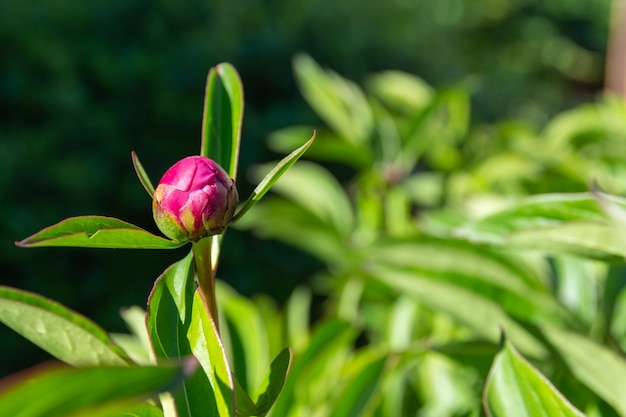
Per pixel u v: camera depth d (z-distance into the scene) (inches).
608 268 27.9
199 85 90.1
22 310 19.3
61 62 84.7
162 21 92.3
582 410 25.6
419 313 36.6
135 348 27.7
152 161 87.3
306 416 29.2
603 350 24.8
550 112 145.8
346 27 107.6
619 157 37.6
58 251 80.9
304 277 89.9
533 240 23.5
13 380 14.7
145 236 19.1
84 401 15.0
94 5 89.8
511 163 42.1
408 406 37.2
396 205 40.7
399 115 46.9
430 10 146.3
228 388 18.4
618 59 72.2
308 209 42.0
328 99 41.0
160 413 19.5
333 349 30.0
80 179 80.6
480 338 26.1
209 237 19.7
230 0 99.2
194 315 19.1
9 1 86.7
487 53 213.8
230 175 21.0
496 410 21.3
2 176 77.1
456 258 27.5
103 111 85.5
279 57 96.3
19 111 83.5
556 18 239.5
